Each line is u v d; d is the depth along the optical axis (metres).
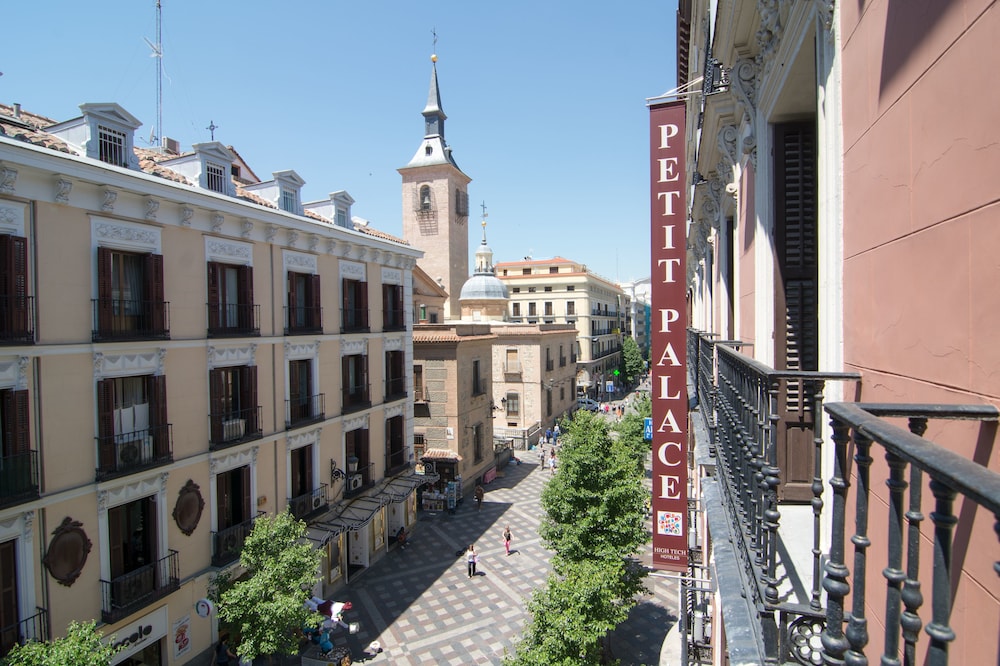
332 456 19.92
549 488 17.08
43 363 11.13
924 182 2.55
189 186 14.08
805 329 5.84
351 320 21.34
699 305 18.44
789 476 5.50
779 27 5.24
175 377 13.98
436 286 43.25
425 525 26.84
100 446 12.03
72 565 11.48
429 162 52.22
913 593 1.66
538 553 23.62
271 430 17.14
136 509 13.19
